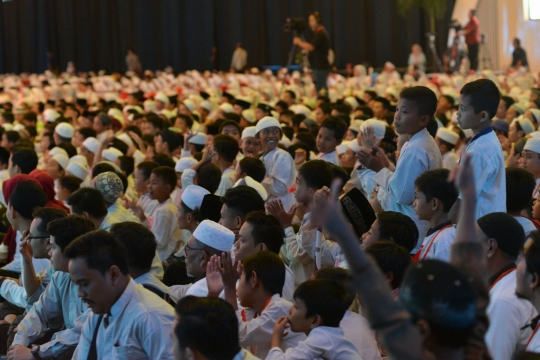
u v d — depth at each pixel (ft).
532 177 20.21
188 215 23.25
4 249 26.84
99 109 63.93
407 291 8.27
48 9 138.51
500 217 15.35
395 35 119.14
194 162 30.83
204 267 18.67
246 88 79.51
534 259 13.56
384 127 29.99
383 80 85.81
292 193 28.94
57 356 17.48
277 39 124.77
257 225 18.60
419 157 20.10
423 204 18.11
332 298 14.44
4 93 88.38
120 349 14.34
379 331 8.10
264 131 29.32
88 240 14.26
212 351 11.43
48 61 136.36
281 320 15.07
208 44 128.88
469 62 101.65
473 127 18.71
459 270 8.36
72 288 18.66
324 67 71.56
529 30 111.86
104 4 134.62
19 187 23.94
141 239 16.96
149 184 28.09
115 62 135.23
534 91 61.87
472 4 113.80
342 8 121.08
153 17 132.16
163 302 14.84
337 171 24.17
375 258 16.10
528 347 13.33
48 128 50.96
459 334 8.11
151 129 48.01
